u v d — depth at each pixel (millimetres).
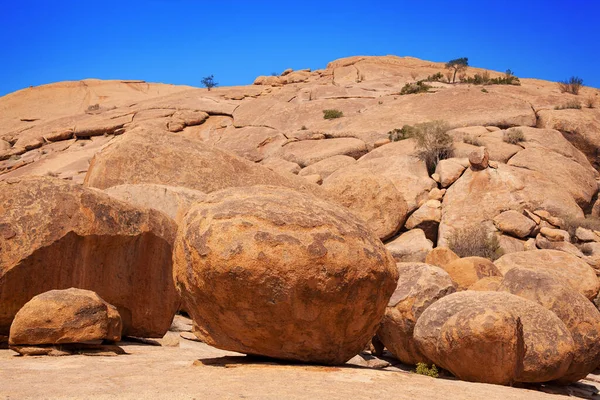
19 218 8828
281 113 43062
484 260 12930
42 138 47844
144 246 10062
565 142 31188
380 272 6328
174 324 11969
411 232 23062
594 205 28047
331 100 44688
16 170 41000
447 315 8156
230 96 53250
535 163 28031
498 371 7273
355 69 63000
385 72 62094
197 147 17031
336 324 6305
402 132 33406
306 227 6055
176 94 57562
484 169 25750
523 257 18547
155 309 10273
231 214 6141
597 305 15273
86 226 9148
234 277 5965
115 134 45656
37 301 7738
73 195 9219
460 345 7418
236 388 5125
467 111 36938
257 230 5988
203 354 8742
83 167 37875
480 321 7285
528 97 41125
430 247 21688
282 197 6441
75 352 7836
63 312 7738
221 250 5984
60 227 8945
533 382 8250
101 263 9477
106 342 8398
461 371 7598
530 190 24922
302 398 4777
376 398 4953
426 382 5980
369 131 35312
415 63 65688
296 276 5914
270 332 6273
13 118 61500
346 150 33281
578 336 9016
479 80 51312
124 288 9820
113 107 58031
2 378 5789
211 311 6398
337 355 6602
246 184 17047
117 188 14445
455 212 24328
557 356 8062
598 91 53750
